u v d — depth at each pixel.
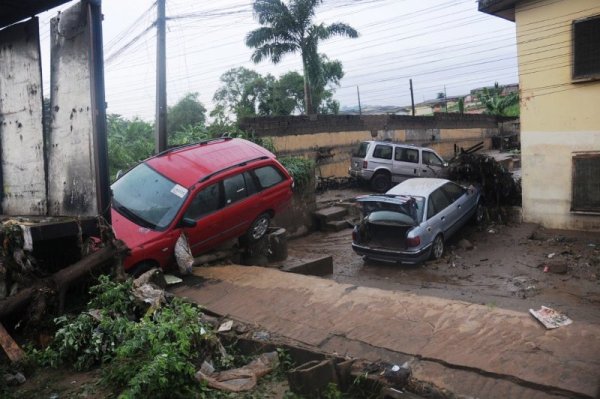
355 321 4.93
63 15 5.48
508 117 35.09
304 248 12.49
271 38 24.64
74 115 5.49
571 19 11.20
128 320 4.81
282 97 30.25
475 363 3.86
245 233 8.13
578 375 3.57
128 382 3.70
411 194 10.90
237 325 5.15
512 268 9.75
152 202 7.16
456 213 11.45
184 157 7.91
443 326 4.59
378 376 3.79
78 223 5.19
